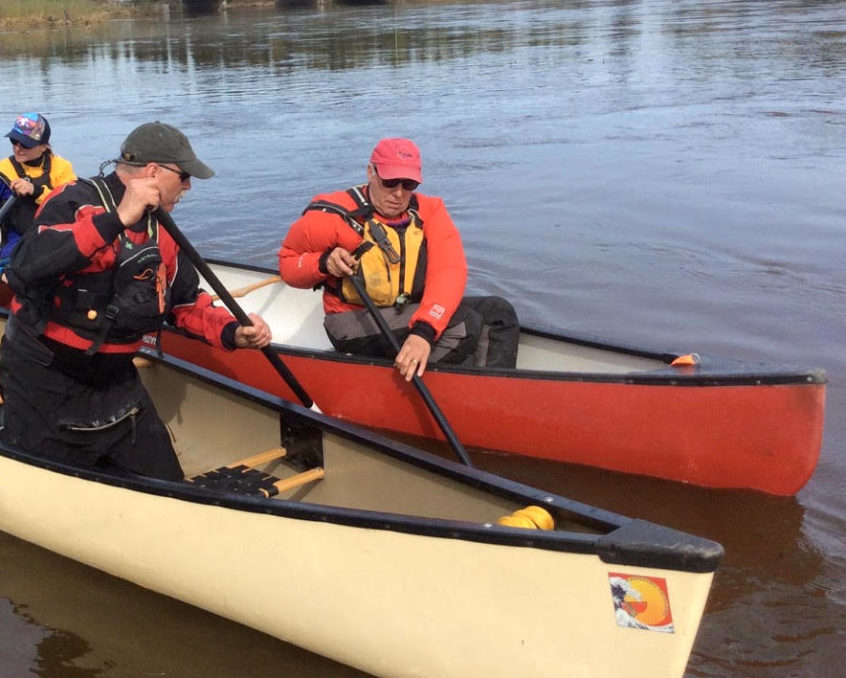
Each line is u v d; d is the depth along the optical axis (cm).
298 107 1304
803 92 1240
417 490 299
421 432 415
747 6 2698
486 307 415
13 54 2236
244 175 910
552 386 380
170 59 1994
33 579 315
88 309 277
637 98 1269
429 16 2958
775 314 529
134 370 314
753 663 263
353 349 415
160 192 277
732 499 357
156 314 286
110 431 304
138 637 285
